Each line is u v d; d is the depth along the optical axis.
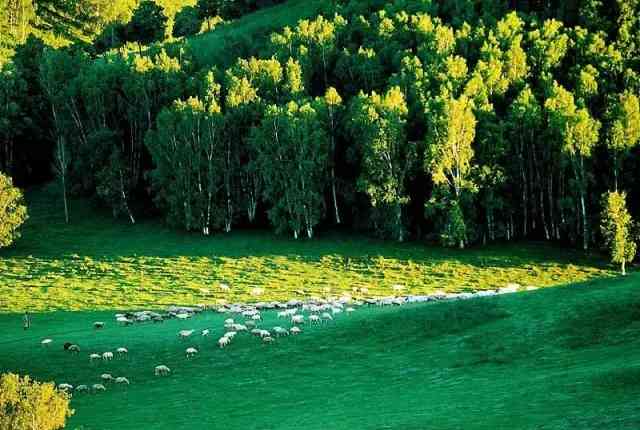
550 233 134.12
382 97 140.25
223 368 70.38
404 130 134.62
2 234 130.88
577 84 139.38
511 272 118.38
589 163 127.81
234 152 144.50
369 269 121.06
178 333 81.88
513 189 134.88
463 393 56.09
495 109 143.12
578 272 118.38
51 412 54.00
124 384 68.38
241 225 145.62
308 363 69.50
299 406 59.06
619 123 125.12
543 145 131.88
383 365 66.75
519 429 44.72
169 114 144.00
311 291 110.94
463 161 129.88
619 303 67.38
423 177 136.62
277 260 126.19
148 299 109.06
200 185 142.25
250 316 89.31
